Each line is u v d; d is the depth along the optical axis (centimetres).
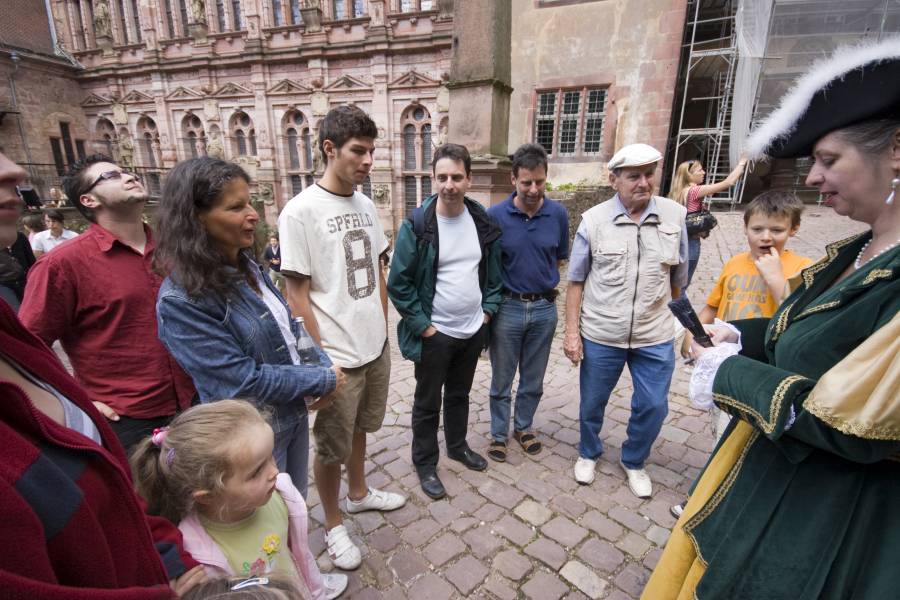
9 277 399
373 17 1672
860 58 85
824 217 1172
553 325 281
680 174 566
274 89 1916
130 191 171
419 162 1795
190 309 128
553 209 269
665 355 239
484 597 193
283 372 142
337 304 186
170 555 97
